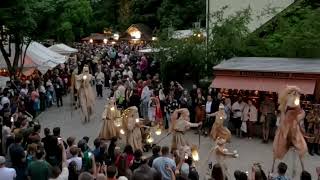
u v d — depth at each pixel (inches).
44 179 409.7
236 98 865.5
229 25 957.8
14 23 1010.7
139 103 914.1
